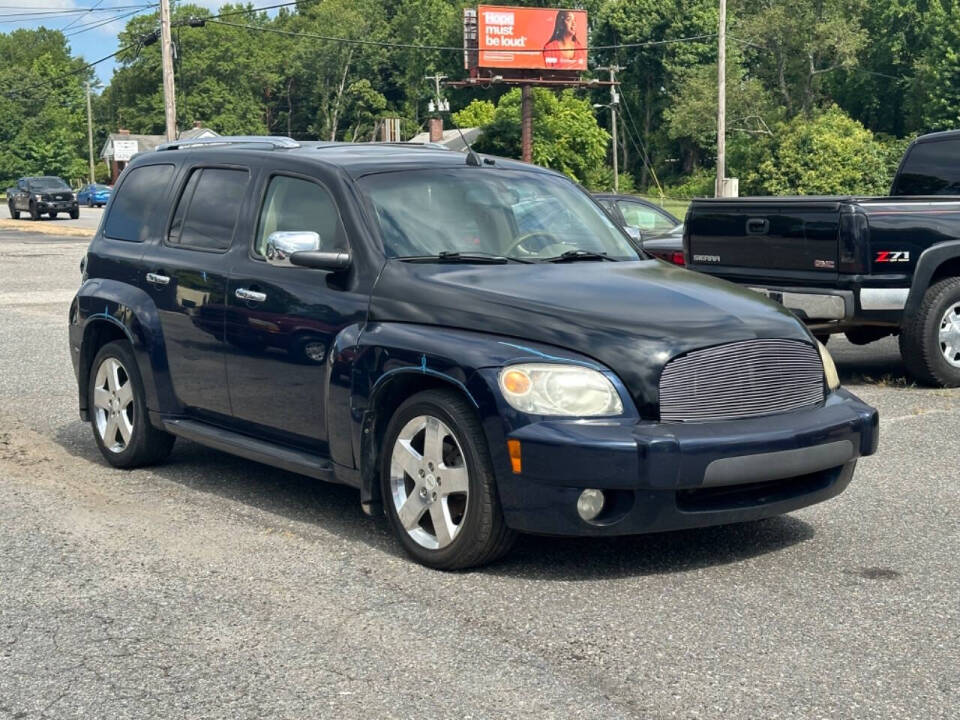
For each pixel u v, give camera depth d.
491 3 118.94
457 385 4.96
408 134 123.56
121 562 5.33
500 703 3.80
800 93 85.44
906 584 4.96
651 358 4.86
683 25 107.00
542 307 5.06
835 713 3.71
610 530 4.79
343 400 5.50
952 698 3.82
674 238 13.85
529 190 6.36
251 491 6.62
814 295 9.54
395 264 5.57
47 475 7.02
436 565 5.14
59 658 4.23
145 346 6.78
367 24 130.62
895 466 7.08
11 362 11.52
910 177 11.45
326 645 4.31
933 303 9.62
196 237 6.68
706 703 3.79
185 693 3.92
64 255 28.05
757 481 4.93
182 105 128.12
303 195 6.11
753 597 4.80
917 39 94.75
